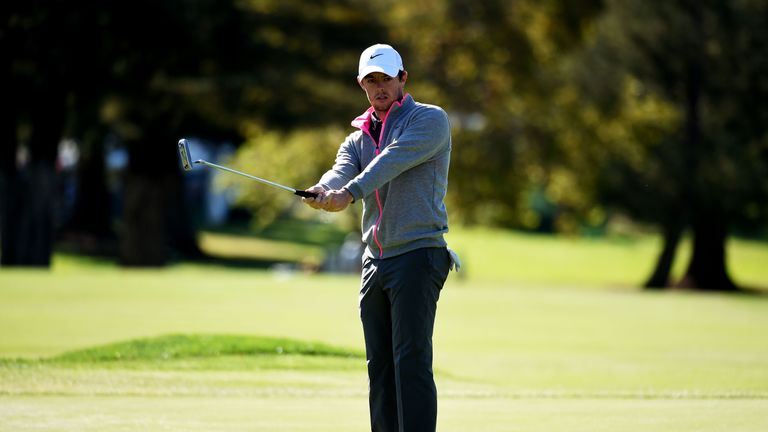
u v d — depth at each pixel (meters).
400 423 17.31
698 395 26.09
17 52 81.56
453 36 114.69
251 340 32.38
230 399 24.53
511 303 65.44
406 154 17.08
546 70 114.94
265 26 93.75
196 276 79.12
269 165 131.12
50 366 28.61
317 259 134.50
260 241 173.50
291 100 99.75
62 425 20.28
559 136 113.69
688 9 102.81
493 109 115.25
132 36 83.38
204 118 107.50
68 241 138.75
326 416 21.94
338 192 16.67
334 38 99.25
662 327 52.66
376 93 17.77
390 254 17.55
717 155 103.12
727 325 53.88
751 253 171.25
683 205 107.44
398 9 106.19
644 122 107.44
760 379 32.72
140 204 115.81
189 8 83.19
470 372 34.47
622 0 105.44
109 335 40.38
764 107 102.94
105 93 89.44
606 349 42.47
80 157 142.38
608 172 107.94
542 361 37.84
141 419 21.12
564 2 115.69
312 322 48.22
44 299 55.69
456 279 124.62
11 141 94.62
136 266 116.06
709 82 103.69
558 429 20.06
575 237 124.50
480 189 116.56
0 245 96.06
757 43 101.19
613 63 106.69
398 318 17.36
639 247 177.38
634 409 23.05
